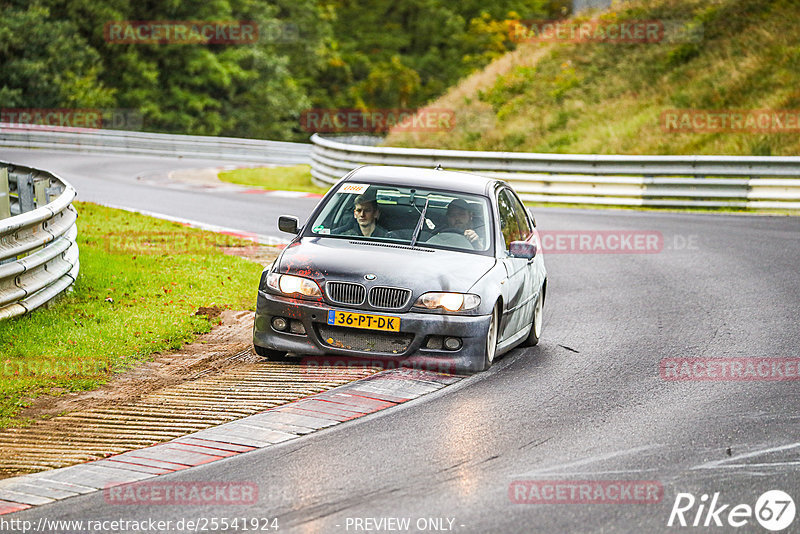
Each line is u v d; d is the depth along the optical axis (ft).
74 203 218.38
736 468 71.41
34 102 591.78
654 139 343.67
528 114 408.26
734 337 117.70
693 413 85.51
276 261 100.83
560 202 271.69
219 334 112.88
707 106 357.61
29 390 89.04
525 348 112.27
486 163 283.79
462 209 106.22
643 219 236.43
